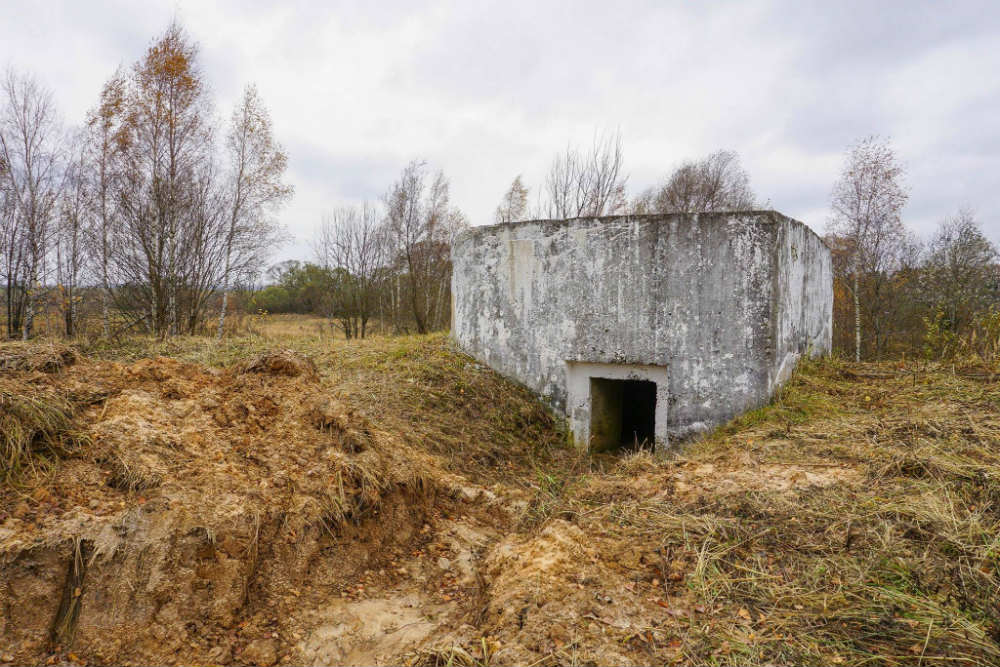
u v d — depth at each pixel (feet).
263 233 46.68
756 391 21.08
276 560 10.07
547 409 25.61
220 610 8.79
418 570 11.53
